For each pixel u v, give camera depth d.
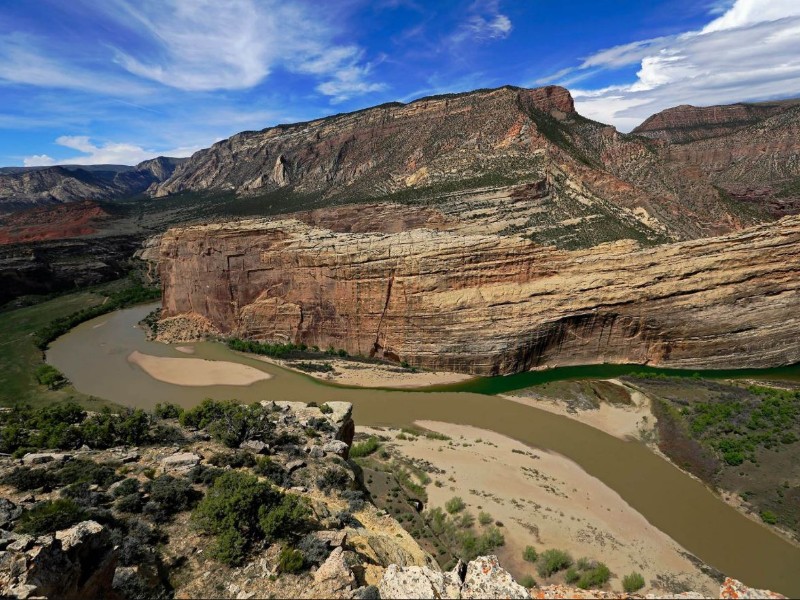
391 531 22.91
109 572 14.47
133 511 18.78
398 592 13.27
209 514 17.70
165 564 15.95
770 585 24.62
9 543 13.77
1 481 20.72
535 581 23.83
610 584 23.69
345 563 15.92
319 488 25.06
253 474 24.55
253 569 15.96
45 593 12.12
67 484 20.92
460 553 25.77
